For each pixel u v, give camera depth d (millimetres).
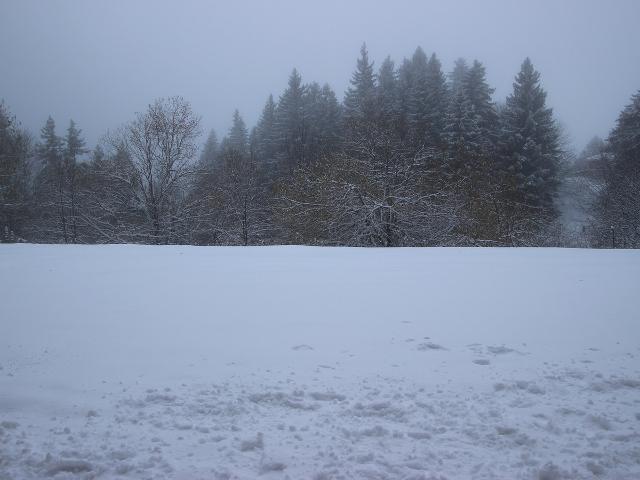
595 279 8812
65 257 12227
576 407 3678
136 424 3477
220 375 4309
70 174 35969
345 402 3803
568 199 41000
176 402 3785
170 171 31484
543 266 10625
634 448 3127
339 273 9680
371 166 25781
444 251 14430
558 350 4910
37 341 5207
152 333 5527
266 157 46188
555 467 2896
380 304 6918
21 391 3953
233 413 3631
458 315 6281
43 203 36719
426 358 4715
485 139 36156
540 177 34688
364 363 4594
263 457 3037
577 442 3209
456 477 2861
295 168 33094
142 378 4238
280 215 27750
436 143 33969
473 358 4699
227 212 31812
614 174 33375
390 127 27938
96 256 12516
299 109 44031
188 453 3117
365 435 3330
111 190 32000
